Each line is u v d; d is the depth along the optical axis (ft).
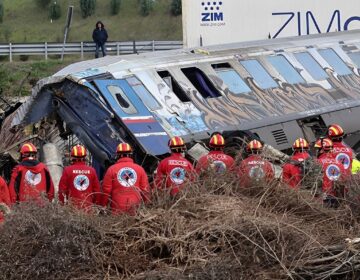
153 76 90.99
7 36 321.73
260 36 153.69
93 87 85.61
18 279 50.42
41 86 88.53
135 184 65.31
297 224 55.57
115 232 54.03
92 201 67.62
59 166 87.71
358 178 63.93
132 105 85.97
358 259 51.24
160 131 84.99
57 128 96.37
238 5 152.56
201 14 152.15
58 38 315.99
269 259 51.57
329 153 71.05
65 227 52.06
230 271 49.37
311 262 51.34
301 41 110.73
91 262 51.57
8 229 52.29
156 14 327.26
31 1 353.31
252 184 61.98
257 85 98.63
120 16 329.11
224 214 55.26
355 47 113.29
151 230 53.83
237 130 88.69
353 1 154.30
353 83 108.47
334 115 102.12
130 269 51.78
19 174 69.00
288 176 69.10
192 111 89.71
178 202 56.85
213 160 69.82
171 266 51.49
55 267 50.67
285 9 153.58
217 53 100.27
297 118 97.35
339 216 59.52
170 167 68.33
